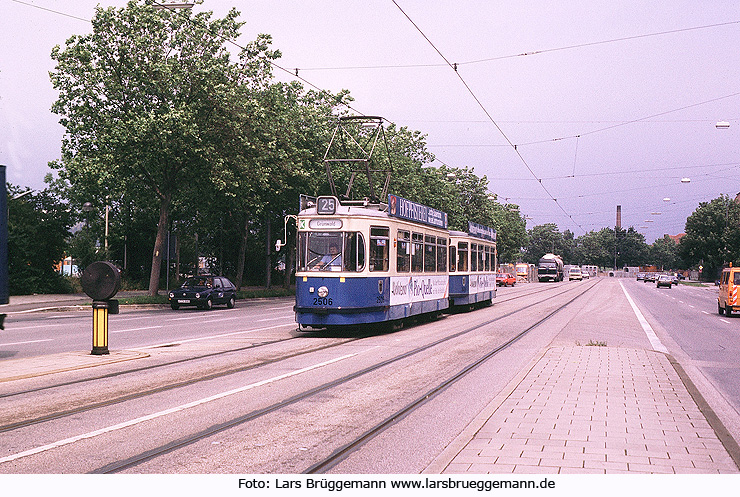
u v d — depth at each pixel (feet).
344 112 137.80
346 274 56.18
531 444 21.06
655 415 25.46
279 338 54.90
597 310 98.12
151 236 150.61
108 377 34.83
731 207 313.53
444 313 89.30
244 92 106.11
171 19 100.53
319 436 23.12
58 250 132.77
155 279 109.70
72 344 49.98
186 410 26.96
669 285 252.01
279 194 137.08
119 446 21.50
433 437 23.29
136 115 94.84
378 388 32.42
